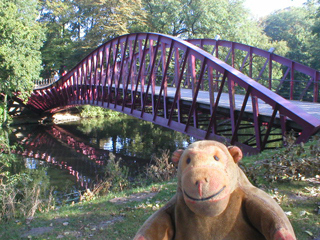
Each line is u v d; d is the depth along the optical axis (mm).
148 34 18406
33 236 6145
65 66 57156
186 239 2115
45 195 12258
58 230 6281
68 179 17188
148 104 23609
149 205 6980
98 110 52188
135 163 21297
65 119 48656
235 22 44156
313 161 7020
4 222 7160
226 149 2148
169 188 8164
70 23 61531
